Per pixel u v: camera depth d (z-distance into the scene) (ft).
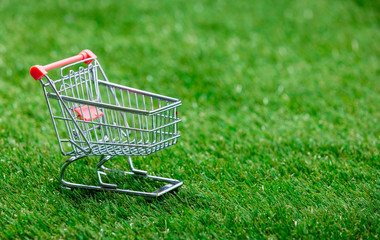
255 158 14.30
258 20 31.99
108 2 34.99
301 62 24.77
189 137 16.08
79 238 10.22
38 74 10.39
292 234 10.30
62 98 10.69
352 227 10.43
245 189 12.36
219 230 10.57
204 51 26.27
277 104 19.36
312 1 35.47
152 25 30.60
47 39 27.20
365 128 16.30
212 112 18.65
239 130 16.63
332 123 17.15
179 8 34.30
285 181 12.60
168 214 11.26
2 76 21.62
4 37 27.04
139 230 10.59
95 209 11.39
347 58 25.12
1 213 11.18
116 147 11.37
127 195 11.95
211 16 32.73
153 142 10.99
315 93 20.45
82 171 13.26
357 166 13.39
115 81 21.76
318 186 12.39
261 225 10.66
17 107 18.21
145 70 23.39
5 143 15.01
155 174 13.30
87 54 11.57
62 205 11.52
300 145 15.08
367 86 21.11
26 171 13.20
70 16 31.73
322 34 29.19
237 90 20.74
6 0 34.40
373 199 11.64
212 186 12.42
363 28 30.12
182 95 20.48
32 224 10.78
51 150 14.78
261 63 24.68
